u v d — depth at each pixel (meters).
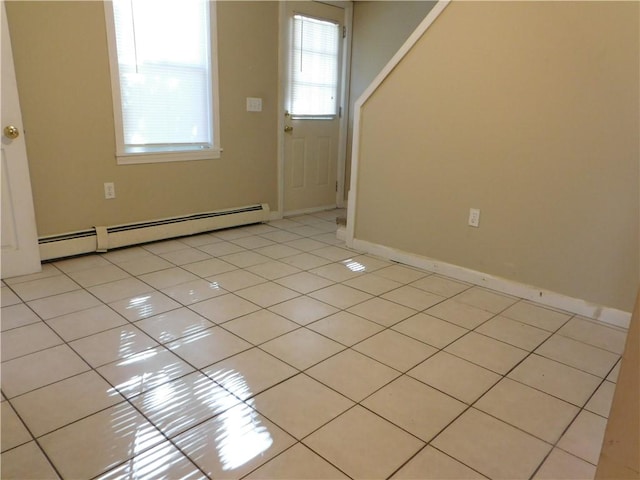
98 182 3.24
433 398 1.79
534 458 1.50
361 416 1.67
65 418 1.61
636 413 1.05
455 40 2.79
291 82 4.37
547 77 2.48
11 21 2.70
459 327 2.38
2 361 1.94
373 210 3.46
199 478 1.38
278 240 3.82
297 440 1.54
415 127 3.08
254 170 4.23
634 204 2.31
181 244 3.62
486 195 2.82
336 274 3.08
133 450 1.47
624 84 2.26
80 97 3.05
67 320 2.31
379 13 4.51
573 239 2.53
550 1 2.41
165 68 3.45
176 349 2.08
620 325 2.42
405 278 3.05
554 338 2.29
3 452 1.45
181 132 3.66
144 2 3.24
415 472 1.42
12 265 2.81
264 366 1.97
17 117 2.65
